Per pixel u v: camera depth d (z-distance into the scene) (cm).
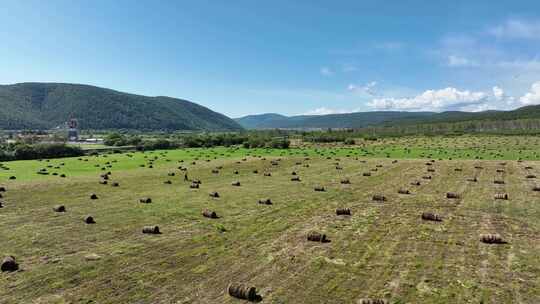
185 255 1808
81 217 2531
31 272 1598
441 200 3077
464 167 5162
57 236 2100
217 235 2127
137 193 3438
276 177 4488
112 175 4634
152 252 1848
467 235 2109
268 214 2617
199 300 1366
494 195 3244
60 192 3472
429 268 1638
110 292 1424
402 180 4153
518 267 1647
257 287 1467
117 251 1859
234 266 1672
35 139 12556
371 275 1570
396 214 2603
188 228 2266
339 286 1470
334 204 2939
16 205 2903
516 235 2106
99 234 2142
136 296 1393
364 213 2636
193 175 4691
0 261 1720
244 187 3775
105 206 2880
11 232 2173
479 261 1717
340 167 5356
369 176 4497
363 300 1304
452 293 1402
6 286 1466
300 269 1636
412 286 1463
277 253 1833
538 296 1379
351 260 1738
